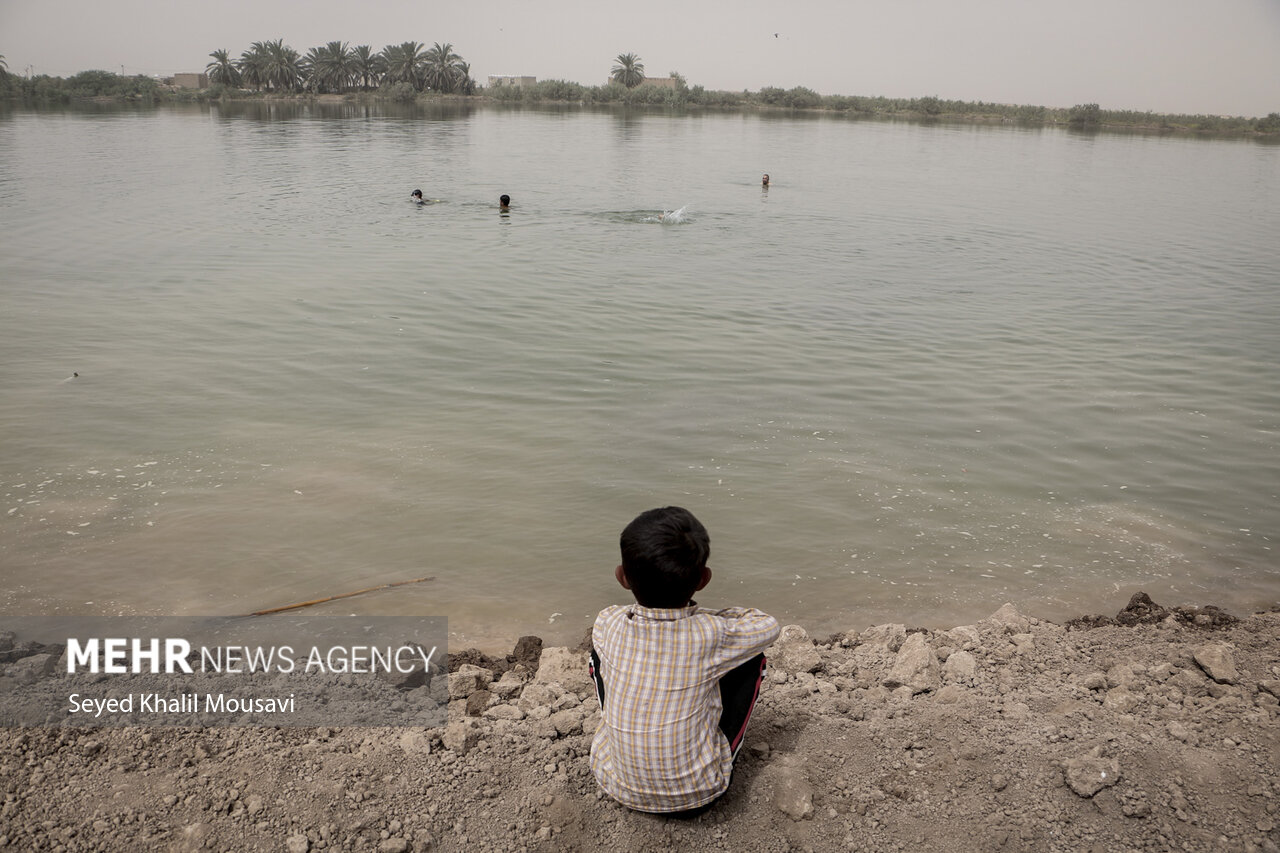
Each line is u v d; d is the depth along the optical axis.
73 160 35.91
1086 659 5.10
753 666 3.41
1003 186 38.62
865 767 3.69
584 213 25.45
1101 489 8.22
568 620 5.91
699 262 18.84
